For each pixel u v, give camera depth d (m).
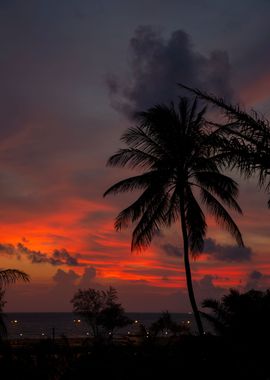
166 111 24.16
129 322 36.28
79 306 36.84
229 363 8.99
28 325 133.88
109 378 8.73
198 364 8.84
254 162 8.63
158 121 23.98
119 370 8.75
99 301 37.06
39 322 174.50
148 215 25.41
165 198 25.56
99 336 9.95
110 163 25.19
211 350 8.97
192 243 24.88
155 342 9.51
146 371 8.69
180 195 24.33
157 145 24.67
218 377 8.87
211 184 24.19
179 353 8.99
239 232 25.25
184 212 24.42
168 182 25.08
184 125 24.16
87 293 37.03
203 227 24.86
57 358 9.45
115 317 35.84
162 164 24.09
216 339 9.22
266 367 9.29
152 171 24.48
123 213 25.03
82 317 36.97
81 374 8.83
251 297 10.07
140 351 9.05
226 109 8.88
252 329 9.53
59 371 9.35
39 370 9.25
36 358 9.40
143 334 10.47
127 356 8.95
